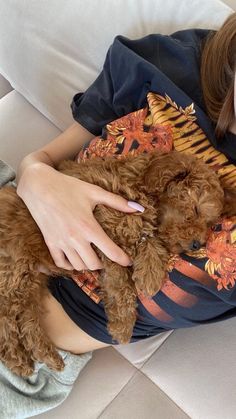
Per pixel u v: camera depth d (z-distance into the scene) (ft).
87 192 2.01
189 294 1.98
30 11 2.54
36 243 2.06
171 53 2.24
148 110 2.17
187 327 2.19
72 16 2.52
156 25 2.46
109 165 2.11
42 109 2.66
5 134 2.67
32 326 2.03
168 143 2.08
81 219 1.96
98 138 2.21
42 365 2.19
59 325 2.10
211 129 2.06
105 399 2.20
